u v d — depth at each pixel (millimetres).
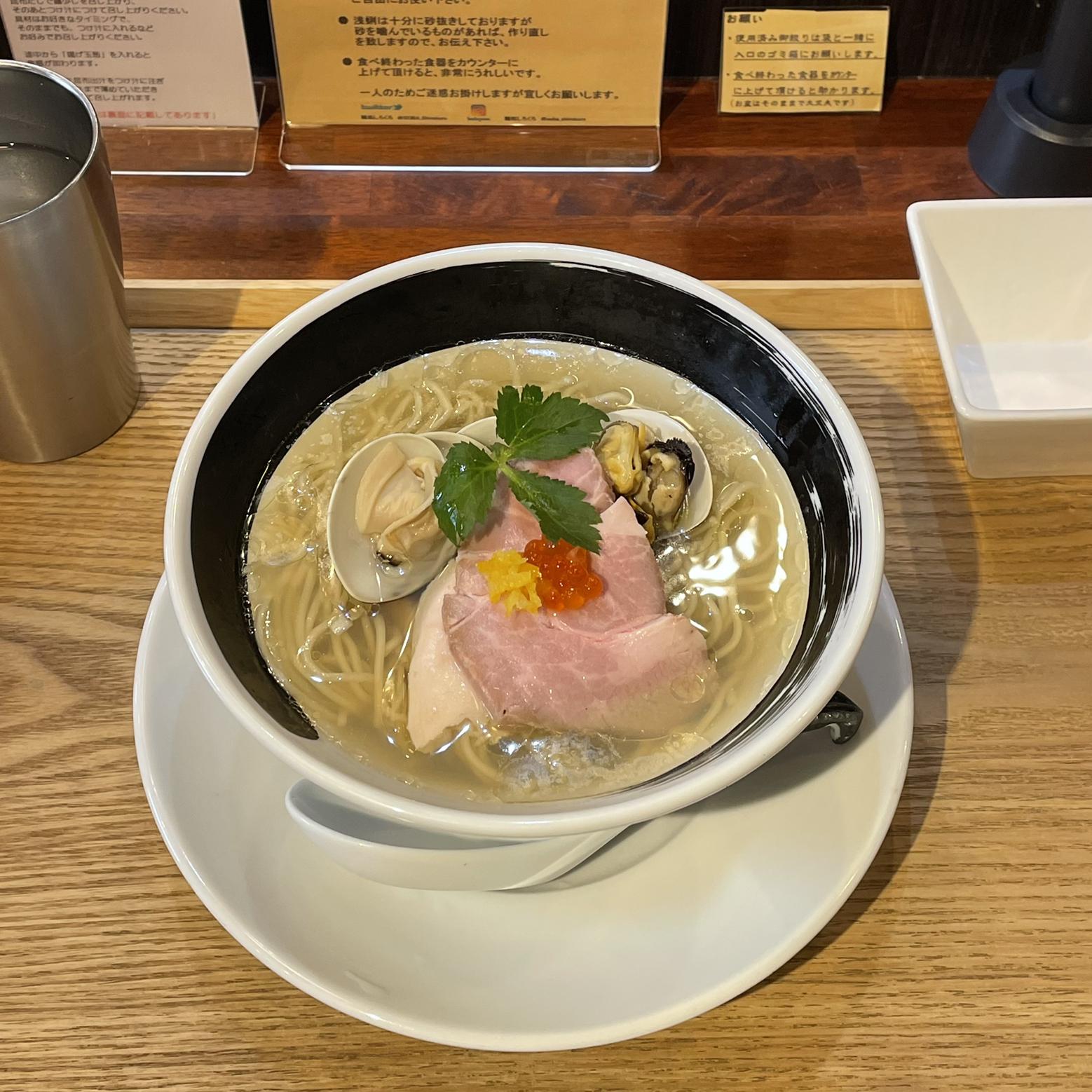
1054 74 459
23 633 374
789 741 273
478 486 323
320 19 459
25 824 343
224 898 303
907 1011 322
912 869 342
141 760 319
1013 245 436
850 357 442
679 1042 318
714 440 366
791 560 346
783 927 303
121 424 421
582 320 369
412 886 302
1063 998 323
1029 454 400
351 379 363
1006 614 385
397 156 495
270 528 345
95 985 322
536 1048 290
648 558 332
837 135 513
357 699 330
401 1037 316
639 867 319
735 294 441
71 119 395
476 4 455
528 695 313
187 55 472
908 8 504
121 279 398
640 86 485
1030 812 351
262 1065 313
